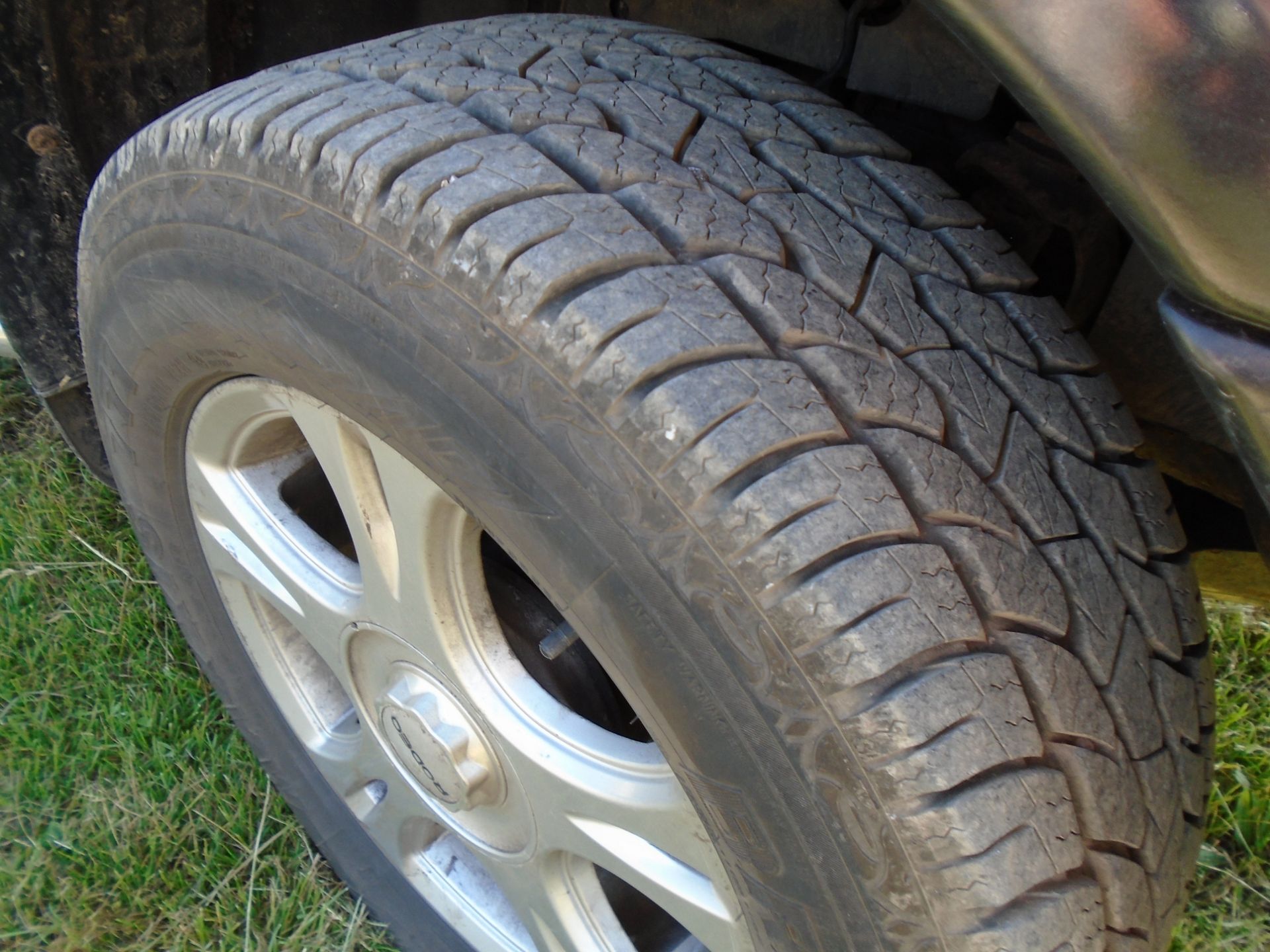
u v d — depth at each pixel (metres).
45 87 0.61
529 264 0.39
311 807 0.71
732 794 0.41
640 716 0.43
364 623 0.56
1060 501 0.44
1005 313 0.47
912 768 0.37
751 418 0.37
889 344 0.42
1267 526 0.48
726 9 0.61
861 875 0.39
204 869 0.74
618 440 0.38
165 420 0.60
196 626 0.71
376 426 0.46
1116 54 0.30
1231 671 0.82
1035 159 0.53
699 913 0.47
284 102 0.46
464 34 0.52
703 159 0.45
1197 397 0.50
